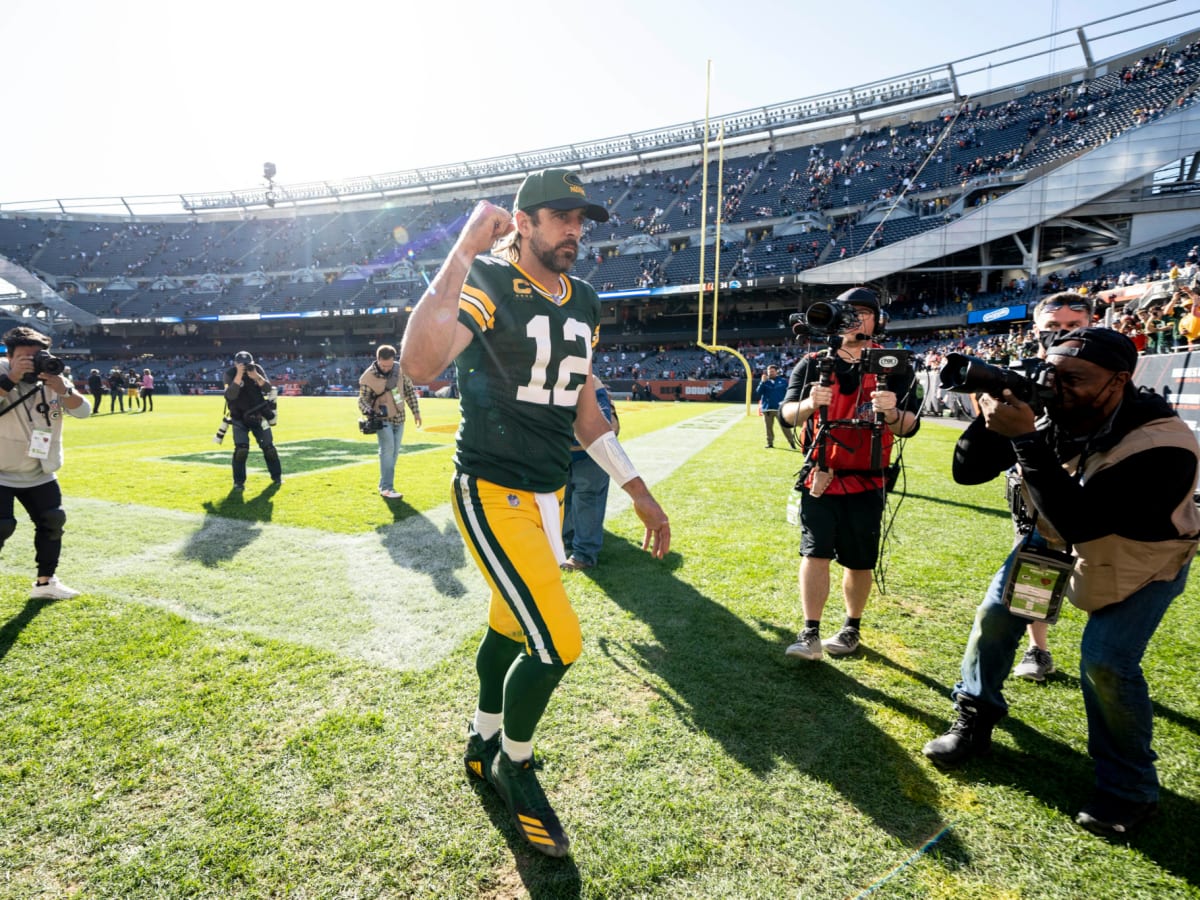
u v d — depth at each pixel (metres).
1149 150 26.64
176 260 57.44
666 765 2.23
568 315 1.98
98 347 52.47
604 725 2.47
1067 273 28.64
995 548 5.07
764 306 39.91
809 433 3.18
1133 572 1.93
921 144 37.88
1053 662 3.11
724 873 1.75
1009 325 29.02
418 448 11.53
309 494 6.90
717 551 4.96
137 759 2.19
